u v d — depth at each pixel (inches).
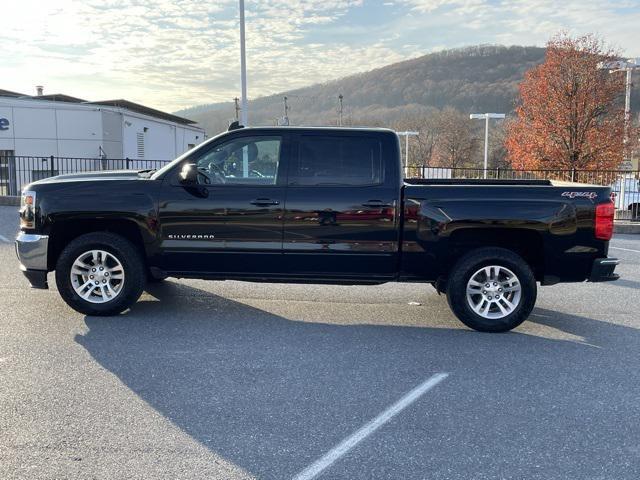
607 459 129.2
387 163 222.4
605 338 219.1
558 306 268.1
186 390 162.7
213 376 173.5
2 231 458.3
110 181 229.0
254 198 222.4
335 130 225.0
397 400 159.0
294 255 224.7
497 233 227.3
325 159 223.6
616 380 175.9
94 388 162.2
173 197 225.0
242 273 229.1
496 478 120.9
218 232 225.0
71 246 227.5
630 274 347.6
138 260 229.5
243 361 186.9
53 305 248.1
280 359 189.5
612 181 756.0
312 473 121.8
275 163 224.5
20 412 146.2
